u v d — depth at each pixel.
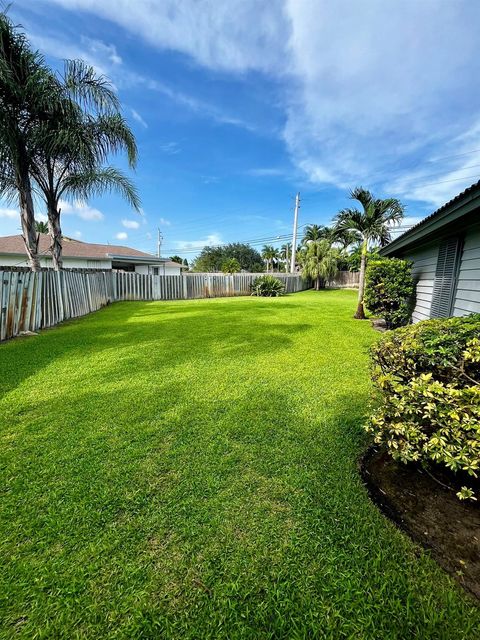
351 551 1.43
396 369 1.97
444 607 1.19
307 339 5.68
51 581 1.28
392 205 8.23
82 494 1.75
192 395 3.12
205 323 7.34
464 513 1.66
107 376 3.63
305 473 1.96
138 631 1.11
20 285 5.81
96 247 19.75
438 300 5.57
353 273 25.73
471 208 3.29
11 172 6.74
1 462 2.03
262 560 1.38
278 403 2.95
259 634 1.11
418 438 1.78
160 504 1.69
